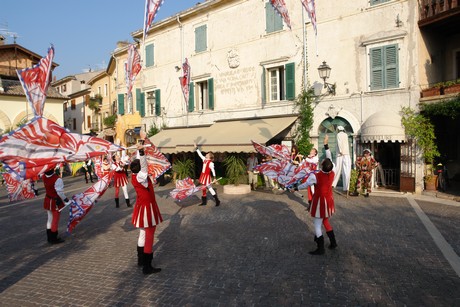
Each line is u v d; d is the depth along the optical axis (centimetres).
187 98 1869
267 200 1231
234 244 720
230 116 1886
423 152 1280
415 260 599
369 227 823
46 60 666
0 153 470
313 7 1305
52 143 514
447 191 1271
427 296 466
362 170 1256
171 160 2033
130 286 525
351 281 519
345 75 1465
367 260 605
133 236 813
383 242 704
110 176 833
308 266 584
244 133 1547
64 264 634
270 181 1484
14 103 2866
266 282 524
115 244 752
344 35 1464
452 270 552
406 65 1321
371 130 1285
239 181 1455
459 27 1355
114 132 2895
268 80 1744
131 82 1744
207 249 692
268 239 747
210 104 1975
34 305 475
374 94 1388
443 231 775
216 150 1545
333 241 666
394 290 486
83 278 564
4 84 2938
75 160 525
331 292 485
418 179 1291
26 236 845
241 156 1577
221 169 1850
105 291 511
